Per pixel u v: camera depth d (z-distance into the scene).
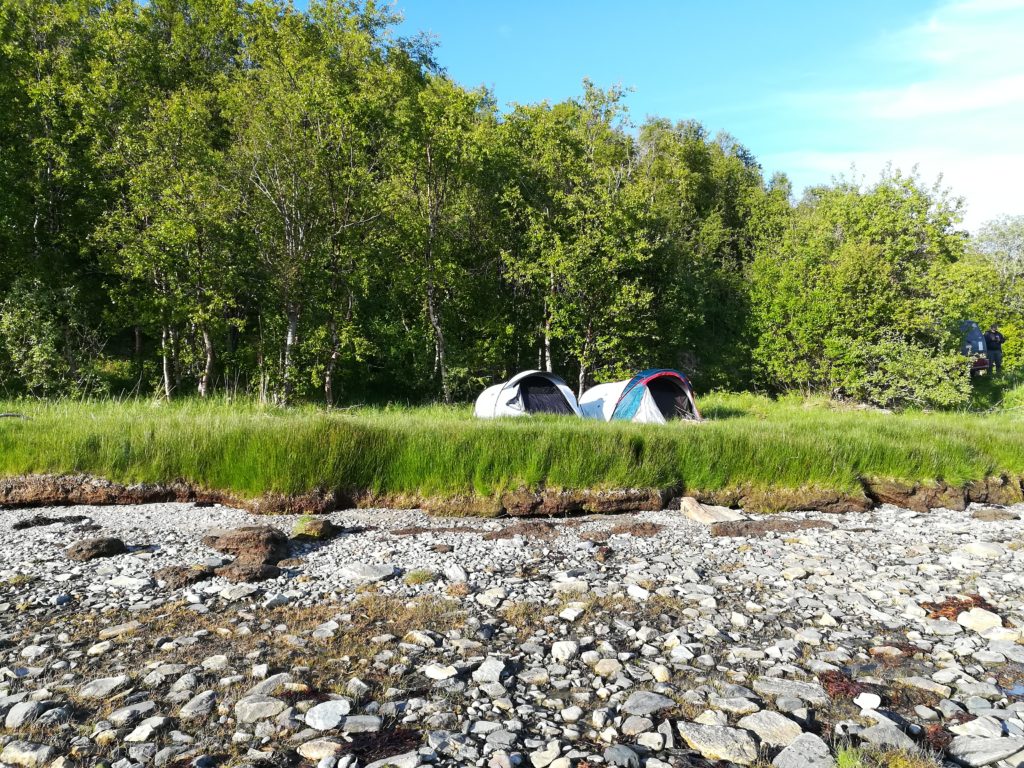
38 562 7.98
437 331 26.84
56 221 23.09
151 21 26.45
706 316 38.06
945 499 13.35
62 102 22.03
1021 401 31.19
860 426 16.72
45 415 13.67
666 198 36.59
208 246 21.16
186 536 9.33
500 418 16.23
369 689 5.15
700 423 16.44
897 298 30.41
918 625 6.88
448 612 6.86
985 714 5.09
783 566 8.79
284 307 23.17
